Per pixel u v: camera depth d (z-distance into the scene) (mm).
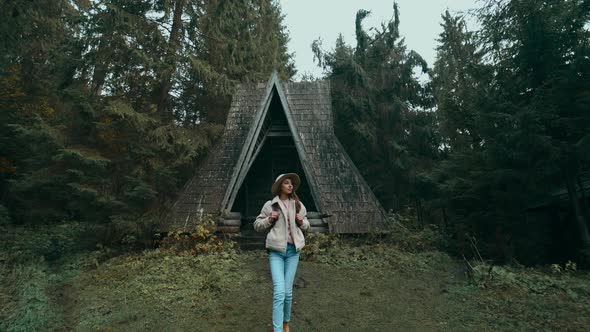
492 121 7957
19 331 4430
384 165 14844
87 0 15250
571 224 9203
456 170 9773
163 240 8398
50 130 8039
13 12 9320
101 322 4746
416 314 4965
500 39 8430
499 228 8586
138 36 8953
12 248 8211
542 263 8625
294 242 4020
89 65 8977
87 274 6684
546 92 7613
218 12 9781
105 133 8469
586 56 7094
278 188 4250
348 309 5137
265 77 14117
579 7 7090
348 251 7965
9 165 12961
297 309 5117
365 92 15008
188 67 9625
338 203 10102
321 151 11391
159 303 5234
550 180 7965
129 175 8445
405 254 7777
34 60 13602
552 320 4535
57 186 9820
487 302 5223
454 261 7625
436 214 13281
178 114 11211
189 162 10305
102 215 8258
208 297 5438
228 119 12297
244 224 11961
